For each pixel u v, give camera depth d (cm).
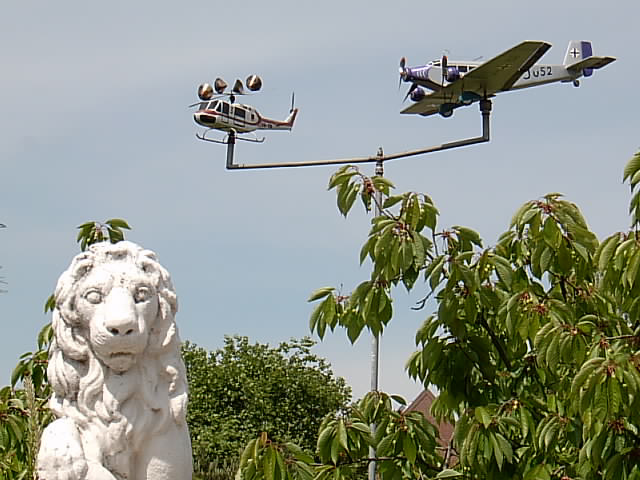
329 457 747
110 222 759
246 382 2450
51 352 499
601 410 648
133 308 481
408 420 773
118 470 485
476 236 778
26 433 729
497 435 720
